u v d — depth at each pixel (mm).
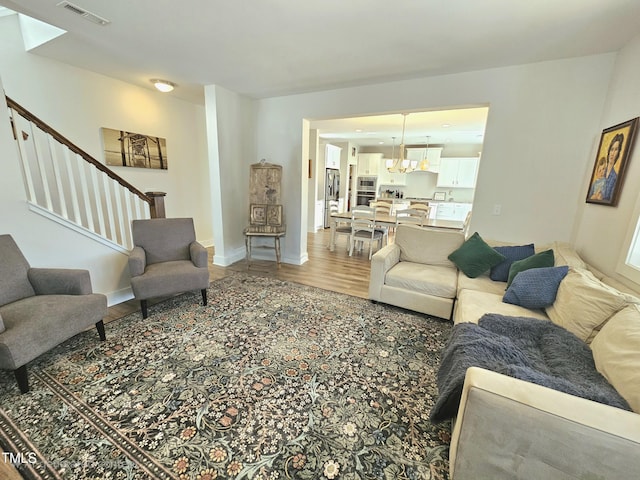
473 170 7512
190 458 1270
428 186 8477
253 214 4051
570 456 877
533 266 2215
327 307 2836
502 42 2219
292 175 4152
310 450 1326
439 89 2986
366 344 2203
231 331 2336
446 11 1831
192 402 1584
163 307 2740
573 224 2660
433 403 1633
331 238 5285
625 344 1208
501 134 2793
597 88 2408
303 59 2662
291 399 1629
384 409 1578
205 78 3320
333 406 1587
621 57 2211
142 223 2846
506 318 1739
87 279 2074
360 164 8961
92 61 2951
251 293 3145
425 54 2473
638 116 1914
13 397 1577
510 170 2812
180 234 3021
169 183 4438
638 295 1606
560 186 2658
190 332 2301
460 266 2764
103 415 1479
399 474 1230
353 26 2051
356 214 4930
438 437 1413
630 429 832
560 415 875
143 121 3955
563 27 1969
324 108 3684
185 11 1920
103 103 3475
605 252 2074
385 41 2262
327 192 7598
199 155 4902
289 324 2479
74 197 2432
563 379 1206
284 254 4469
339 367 1921
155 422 1447
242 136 4137
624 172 1921
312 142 6504
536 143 2682
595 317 1517
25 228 2143
